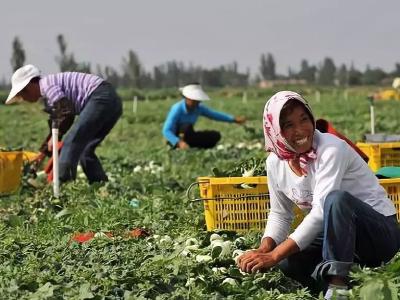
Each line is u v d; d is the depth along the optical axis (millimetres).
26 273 6574
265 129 5758
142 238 8133
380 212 5777
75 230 8945
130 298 5652
